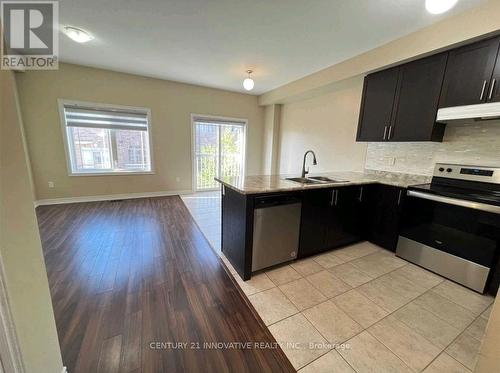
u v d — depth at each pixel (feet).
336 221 8.34
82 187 13.73
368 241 9.45
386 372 3.99
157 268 7.11
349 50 9.14
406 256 7.93
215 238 9.46
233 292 6.05
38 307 2.89
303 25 7.48
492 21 5.82
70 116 12.76
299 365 4.09
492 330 2.56
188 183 16.98
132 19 7.41
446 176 8.06
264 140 19.17
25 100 11.64
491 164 7.19
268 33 8.11
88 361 4.00
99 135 13.83
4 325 2.27
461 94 6.74
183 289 6.12
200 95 16.12
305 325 4.99
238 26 7.71
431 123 7.54
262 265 6.88
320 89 12.48
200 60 10.98
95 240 8.91
